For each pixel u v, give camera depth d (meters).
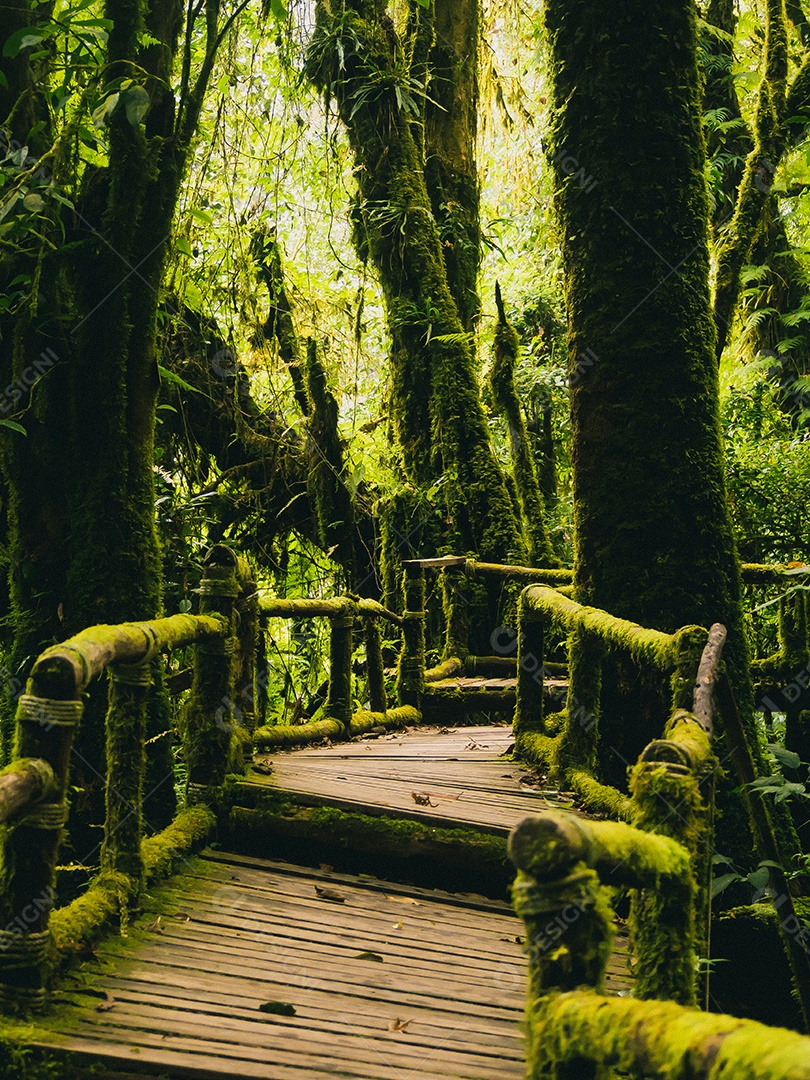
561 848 1.50
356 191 10.45
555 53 4.99
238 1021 2.55
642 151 4.81
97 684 4.47
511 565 8.84
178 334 7.62
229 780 4.24
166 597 6.75
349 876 3.96
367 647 7.29
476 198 10.66
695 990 2.14
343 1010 2.70
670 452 4.71
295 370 9.15
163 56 4.93
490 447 9.69
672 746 2.20
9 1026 2.38
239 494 8.38
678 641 3.02
